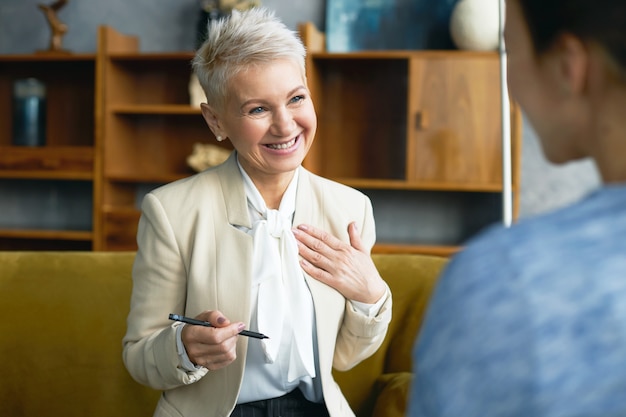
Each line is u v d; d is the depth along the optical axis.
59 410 1.80
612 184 0.48
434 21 3.92
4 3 4.38
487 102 3.63
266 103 1.32
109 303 1.84
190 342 1.24
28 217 4.47
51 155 4.00
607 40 0.47
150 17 4.21
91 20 4.27
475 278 0.46
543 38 0.50
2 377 1.81
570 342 0.41
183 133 4.24
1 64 4.33
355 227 1.45
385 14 3.96
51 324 1.82
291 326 1.37
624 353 0.40
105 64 3.91
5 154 4.03
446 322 0.46
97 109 3.93
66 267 1.88
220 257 1.37
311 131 1.37
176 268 1.37
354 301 1.42
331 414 1.37
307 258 1.40
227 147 4.20
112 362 1.81
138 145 4.27
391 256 1.97
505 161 1.90
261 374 1.38
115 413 1.79
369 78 4.05
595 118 0.49
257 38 1.31
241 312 1.35
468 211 4.05
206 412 1.36
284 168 1.36
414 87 3.68
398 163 4.05
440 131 3.67
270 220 1.41
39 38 4.35
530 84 0.53
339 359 1.49
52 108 4.34
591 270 0.43
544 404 0.41
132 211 3.92
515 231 0.48
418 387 0.48
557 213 0.48
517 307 0.43
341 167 4.10
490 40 3.64
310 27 3.70
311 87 3.81
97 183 3.95
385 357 1.86
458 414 0.44
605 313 0.42
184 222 1.39
